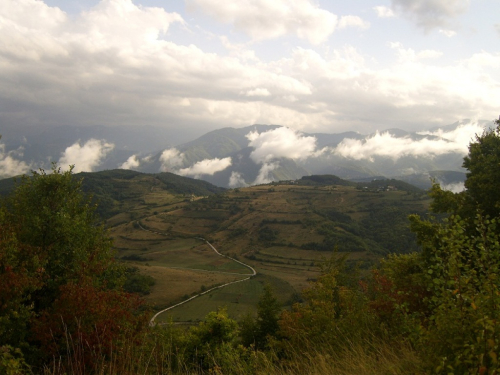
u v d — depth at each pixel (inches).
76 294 458.9
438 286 214.7
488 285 187.5
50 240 725.3
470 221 700.7
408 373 219.1
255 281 4101.9
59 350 423.5
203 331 928.9
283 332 524.4
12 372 236.1
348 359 273.3
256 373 304.7
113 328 413.4
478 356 159.8
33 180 839.7
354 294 475.2
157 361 285.9
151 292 3240.7
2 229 604.4
